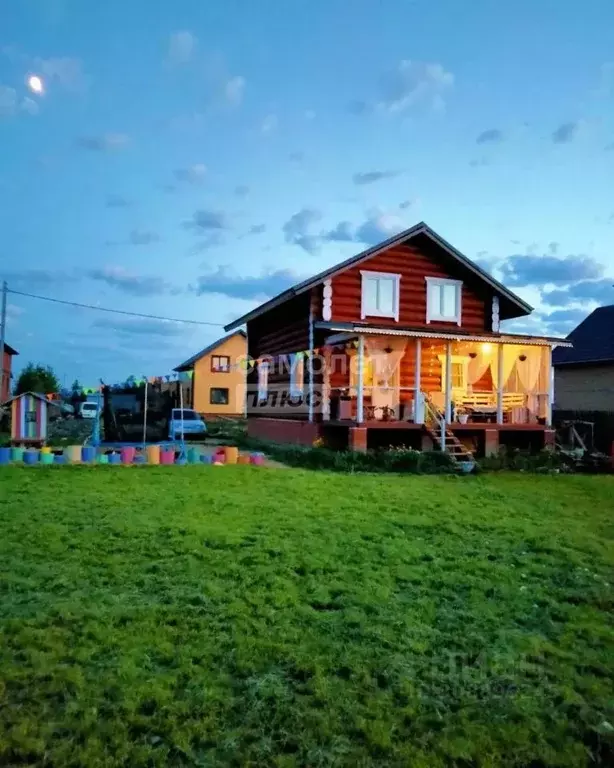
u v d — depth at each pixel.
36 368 56.25
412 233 21.31
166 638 5.00
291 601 5.88
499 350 19.84
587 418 24.34
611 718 4.11
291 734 3.82
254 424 25.55
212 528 8.51
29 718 3.86
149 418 23.50
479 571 7.09
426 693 4.36
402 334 18.28
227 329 27.09
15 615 5.38
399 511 10.23
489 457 18.03
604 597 6.34
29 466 14.79
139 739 3.73
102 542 7.73
